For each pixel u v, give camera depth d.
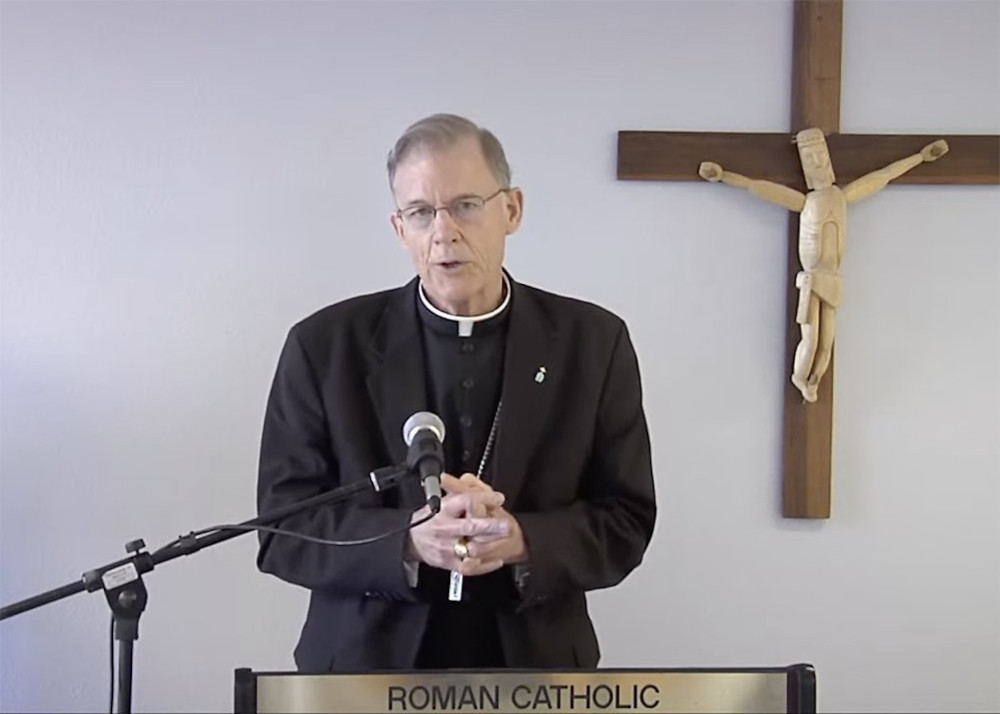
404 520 2.88
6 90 4.73
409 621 3.04
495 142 3.00
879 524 4.94
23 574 4.83
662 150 4.74
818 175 4.68
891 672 4.97
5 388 4.79
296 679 2.19
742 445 4.90
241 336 4.82
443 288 2.99
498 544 2.80
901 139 4.76
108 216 4.78
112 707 2.65
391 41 4.77
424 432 2.61
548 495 3.10
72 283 4.79
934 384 4.90
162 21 4.74
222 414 4.83
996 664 4.96
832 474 4.91
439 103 4.79
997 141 4.75
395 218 3.05
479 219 2.93
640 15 4.79
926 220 4.86
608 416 3.21
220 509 4.85
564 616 3.16
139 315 4.81
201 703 4.90
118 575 2.56
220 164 4.78
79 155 4.76
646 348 4.87
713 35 4.80
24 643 4.87
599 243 4.83
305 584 2.98
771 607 4.94
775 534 4.93
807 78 4.75
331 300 4.82
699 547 4.92
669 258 4.85
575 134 4.80
